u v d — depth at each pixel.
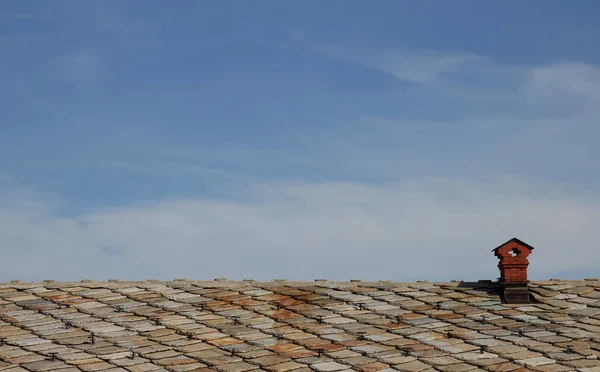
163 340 16.55
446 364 15.46
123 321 17.55
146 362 15.51
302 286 19.78
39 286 19.39
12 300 18.56
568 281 20.05
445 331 17.08
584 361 15.64
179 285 19.78
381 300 18.92
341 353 15.91
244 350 16.09
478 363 15.54
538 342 16.45
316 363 15.47
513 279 18.97
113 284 19.67
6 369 15.07
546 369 15.30
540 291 19.38
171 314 17.97
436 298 18.98
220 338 16.69
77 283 19.69
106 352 15.81
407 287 19.70
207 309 18.33
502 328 17.23
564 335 16.77
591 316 18.16
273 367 15.30
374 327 17.34
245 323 17.53
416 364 15.46
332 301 18.83
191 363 15.48
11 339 16.45
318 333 16.95
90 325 17.25
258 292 19.39
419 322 17.59
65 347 16.06
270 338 16.75
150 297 18.97
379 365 15.39
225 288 19.61
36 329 17.03
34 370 14.98
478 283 19.73
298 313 18.14
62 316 17.75
